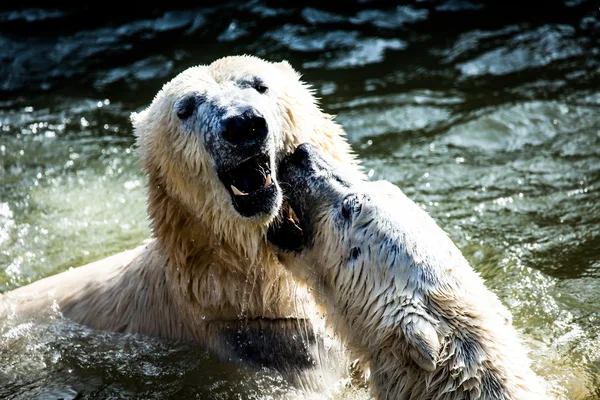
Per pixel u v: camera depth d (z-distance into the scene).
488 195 14.34
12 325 11.02
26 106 18.66
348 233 9.20
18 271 12.77
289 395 9.62
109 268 11.21
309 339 10.19
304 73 19.50
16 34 21.44
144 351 10.37
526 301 11.63
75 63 20.45
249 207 9.00
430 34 20.97
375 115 17.38
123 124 17.67
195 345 10.26
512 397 8.41
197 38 21.31
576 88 17.97
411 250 8.84
